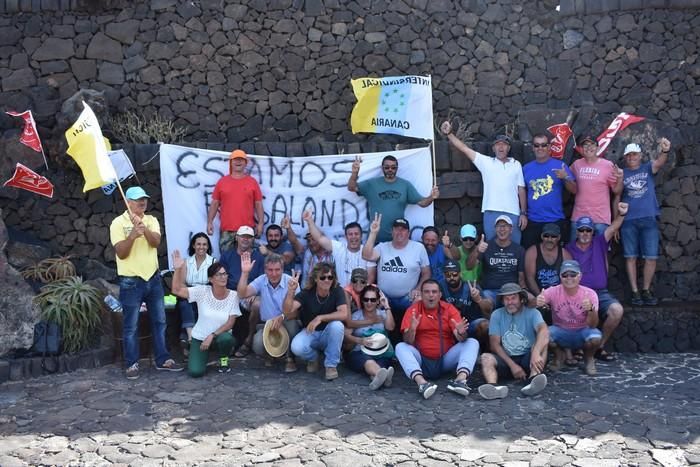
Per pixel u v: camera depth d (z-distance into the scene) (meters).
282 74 9.16
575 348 7.45
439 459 5.39
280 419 6.12
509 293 6.93
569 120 8.87
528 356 7.03
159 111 9.12
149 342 7.71
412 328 6.98
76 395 6.68
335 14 9.14
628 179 8.35
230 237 8.20
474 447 5.57
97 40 9.09
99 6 9.05
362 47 9.18
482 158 8.45
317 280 7.13
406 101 8.53
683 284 8.81
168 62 9.11
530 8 9.18
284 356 7.70
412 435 5.80
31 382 7.04
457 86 9.20
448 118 9.20
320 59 9.16
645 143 8.73
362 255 7.91
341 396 6.64
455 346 7.05
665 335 8.20
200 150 8.50
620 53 9.12
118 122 8.96
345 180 8.64
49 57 9.05
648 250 8.38
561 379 7.13
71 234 8.65
